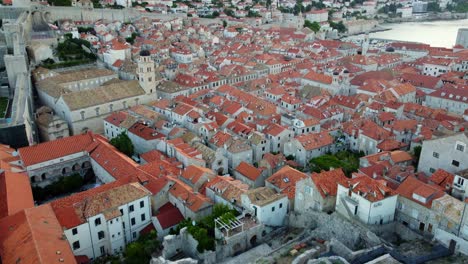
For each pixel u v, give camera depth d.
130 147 143.12
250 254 90.50
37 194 124.94
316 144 144.50
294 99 197.00
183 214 107.19
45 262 73.62
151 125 161.88
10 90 191.50
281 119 171.00
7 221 90.31
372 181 92.38
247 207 100.31
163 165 123.94
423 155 113.44
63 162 134.25
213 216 97.00
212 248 88.75
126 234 101.44
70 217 92.94
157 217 104.50
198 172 118.31
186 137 149.00
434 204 85.31
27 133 143.50
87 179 138.25
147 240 96.69
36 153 131.00
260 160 141.12
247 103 189.12
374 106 177.25
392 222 92.06
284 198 101.62
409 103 182.88
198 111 168.25
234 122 161.75
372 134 143.75
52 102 184.25
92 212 95.06
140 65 188.50
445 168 108.19
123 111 174.75
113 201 98.62
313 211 95.94
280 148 155.25
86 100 172.88
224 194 108.44
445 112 173.38
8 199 99.44
